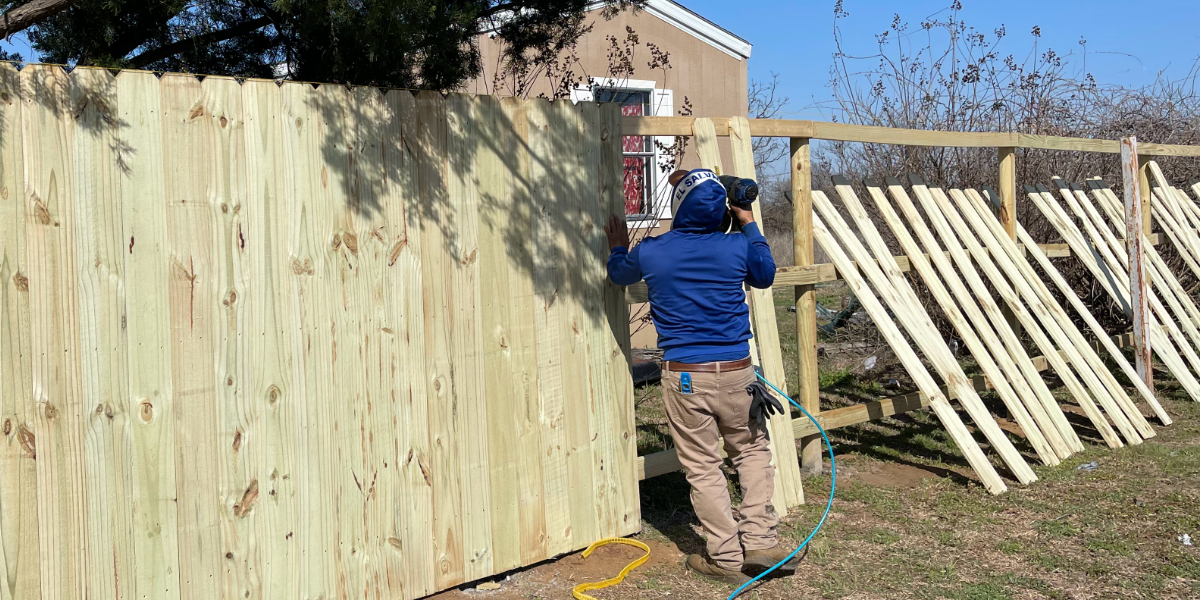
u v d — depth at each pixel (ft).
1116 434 19.86
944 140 20.31
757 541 12.62
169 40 15.46
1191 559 13.15
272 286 10.68
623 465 14.39
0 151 8.98
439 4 14.26
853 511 15.74
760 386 12.50
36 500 9.23
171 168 9.95
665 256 12.47
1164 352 24.14
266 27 16.07
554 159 13.38
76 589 9.45
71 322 9.38
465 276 12.37
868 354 29.25
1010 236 23.02
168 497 9.99
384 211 11.57
